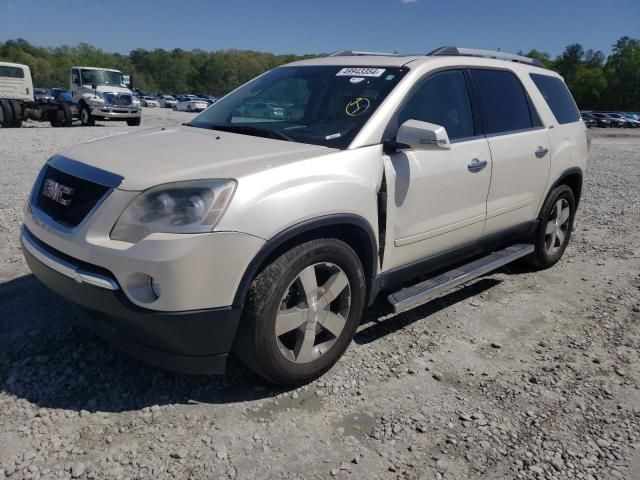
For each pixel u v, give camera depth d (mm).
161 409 2928
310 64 4387
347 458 2658
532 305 4617
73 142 14398
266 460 2605
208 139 3463
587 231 7113
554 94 5391
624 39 108500
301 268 2971
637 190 10430
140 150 3205
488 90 4438
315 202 2959
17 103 21094
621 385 3428
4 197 7031
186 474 2484
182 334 2705
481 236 4398
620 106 105312
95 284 2697
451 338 3939
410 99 3732
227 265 2691
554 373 3533
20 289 4195
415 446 2771
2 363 3225
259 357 2918
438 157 3779
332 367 3424
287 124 3770
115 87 24953
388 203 3438
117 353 3385
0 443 2590
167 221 2643
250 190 2762
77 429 2729
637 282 5242
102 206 2748
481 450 2768
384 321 4129
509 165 4441
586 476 2623
